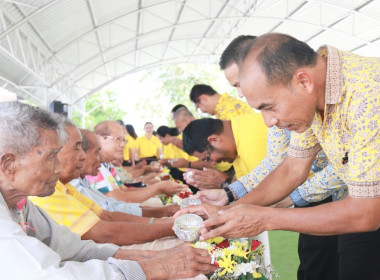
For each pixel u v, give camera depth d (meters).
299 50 1.26
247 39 2.19
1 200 1.17
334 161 1.58
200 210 1.72
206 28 14.73
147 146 8.49
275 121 1.34
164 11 12.39
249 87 1.29
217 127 2.54
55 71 12.42
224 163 3.31
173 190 3.10
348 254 1.87
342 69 1.32
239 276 1.34
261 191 1.85
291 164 1.84
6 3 7.73
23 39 9.45
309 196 2.20
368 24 11.75
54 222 1.53
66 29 10.36
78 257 1.57
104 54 14.15
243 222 1.43
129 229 1.91
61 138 1.23
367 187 1.30
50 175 1.21
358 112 1.29
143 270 1.31
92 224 1.87
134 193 2.98
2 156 1.13
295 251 3.63
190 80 25.06
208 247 1.46
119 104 27.14
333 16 12.08
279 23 13.37
